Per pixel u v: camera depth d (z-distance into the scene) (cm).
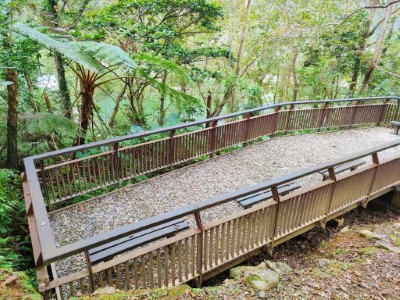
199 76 880
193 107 866
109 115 877
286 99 1327
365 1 1109
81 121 567
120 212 415
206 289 249
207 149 586
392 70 1163
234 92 1005
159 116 938
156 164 507
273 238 351
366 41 1114
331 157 648
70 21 746
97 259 282
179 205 440
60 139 614
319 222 410
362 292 252
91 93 545
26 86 711
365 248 343
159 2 703
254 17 1012
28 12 635
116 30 658
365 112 863
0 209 351
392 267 291
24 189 338
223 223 294
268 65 1169
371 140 771
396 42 1222
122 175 465
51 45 409
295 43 984
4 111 617
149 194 464
